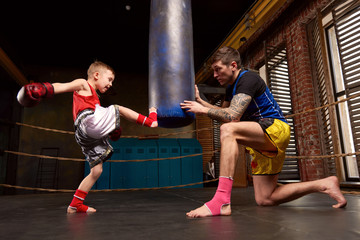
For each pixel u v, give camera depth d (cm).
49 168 654
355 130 299
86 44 624
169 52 181
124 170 606
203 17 527
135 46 640
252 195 263
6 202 240
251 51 549
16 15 503
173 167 630
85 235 98
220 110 150
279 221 117
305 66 392
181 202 219
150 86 185
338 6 342
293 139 414
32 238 95
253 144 155
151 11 199
